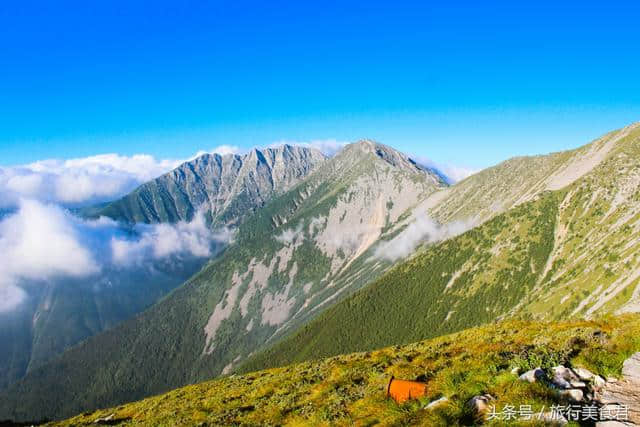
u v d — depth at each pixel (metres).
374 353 41.44
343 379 28.44
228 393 39.44
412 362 28.02
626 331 18.34
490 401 14.55
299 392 29.42
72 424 48.19
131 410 47.44
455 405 14.79
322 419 20.59
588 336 20.30
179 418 34.06
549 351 18.80
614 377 15.17
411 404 17.39
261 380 42.41
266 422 24.59
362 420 17.92
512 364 17.55
